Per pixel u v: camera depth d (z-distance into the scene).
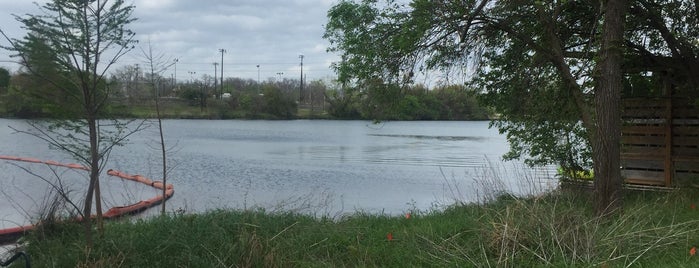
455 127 80.38
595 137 8.66
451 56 10.75
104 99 5.96
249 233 6.89
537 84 11.08
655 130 12.02
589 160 11.61
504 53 11.20
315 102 99.31
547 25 9.73
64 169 21.44
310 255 6.50
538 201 7.66
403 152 34.19
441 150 36.06
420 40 10.06
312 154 32.09
